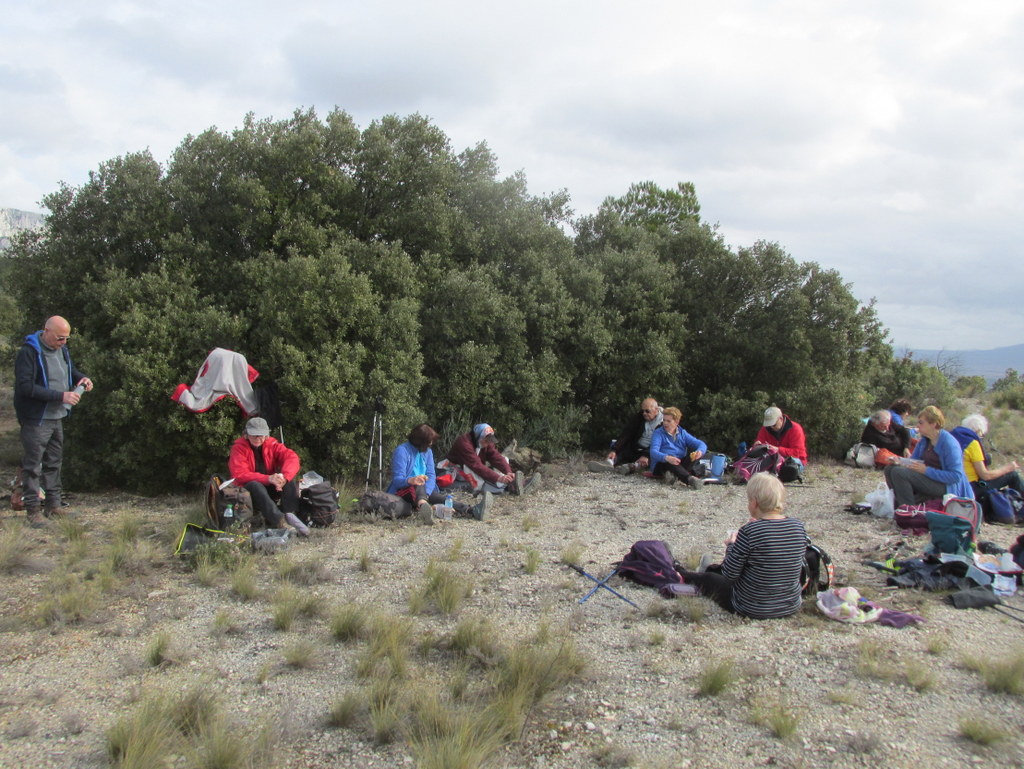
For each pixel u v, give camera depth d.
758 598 5.14
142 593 5.47
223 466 8.88
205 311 9.02
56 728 3.67
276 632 4.87
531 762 3.41
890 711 3.86
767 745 3.55
